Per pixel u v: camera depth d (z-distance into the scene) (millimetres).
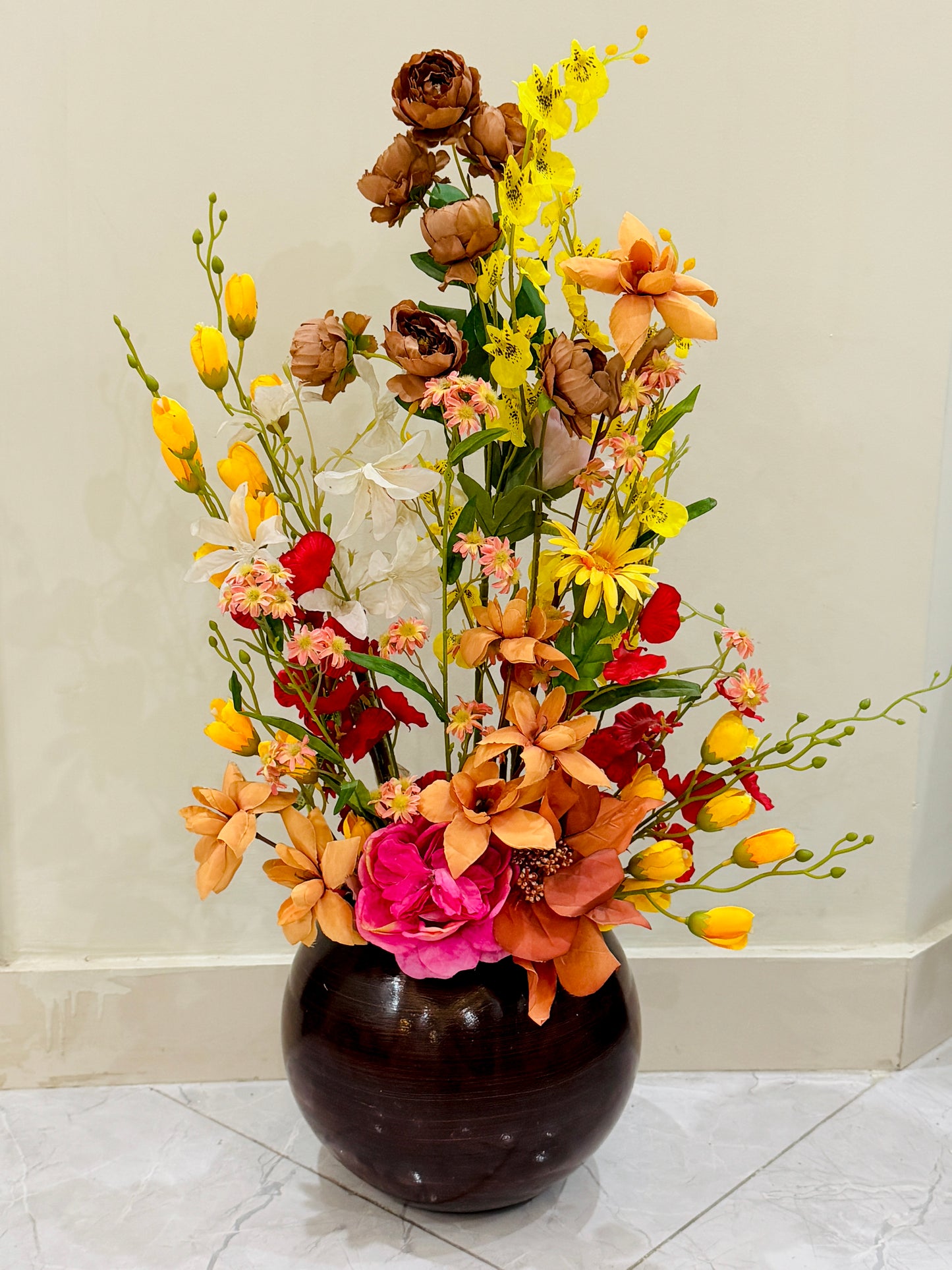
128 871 1096
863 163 997
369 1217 927
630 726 797
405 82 718
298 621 760
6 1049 1102
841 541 1066
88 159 961
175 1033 1113
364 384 1004
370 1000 811
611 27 966
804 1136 1041
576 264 680
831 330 1026
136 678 1059
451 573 803
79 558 1033
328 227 986
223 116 962
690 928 804
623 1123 1061
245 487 724
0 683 1051
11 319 986
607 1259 878
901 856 1133
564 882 769
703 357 1025
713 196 998
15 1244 886
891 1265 874
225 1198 948
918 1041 1169
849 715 1102
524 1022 799
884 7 971
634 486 755
